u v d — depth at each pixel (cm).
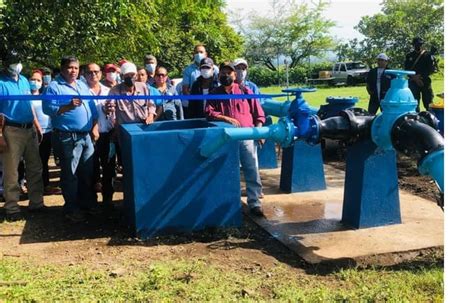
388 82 1027
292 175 706
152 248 509
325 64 4425
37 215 639
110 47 1236
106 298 390
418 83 1060
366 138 525
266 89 3297
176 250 502
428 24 4269
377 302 375
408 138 453
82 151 614
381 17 4406
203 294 394
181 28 2456
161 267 436
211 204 553
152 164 532
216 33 2253
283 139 498
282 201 664
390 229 540
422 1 4294
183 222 545
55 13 1041
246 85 700
